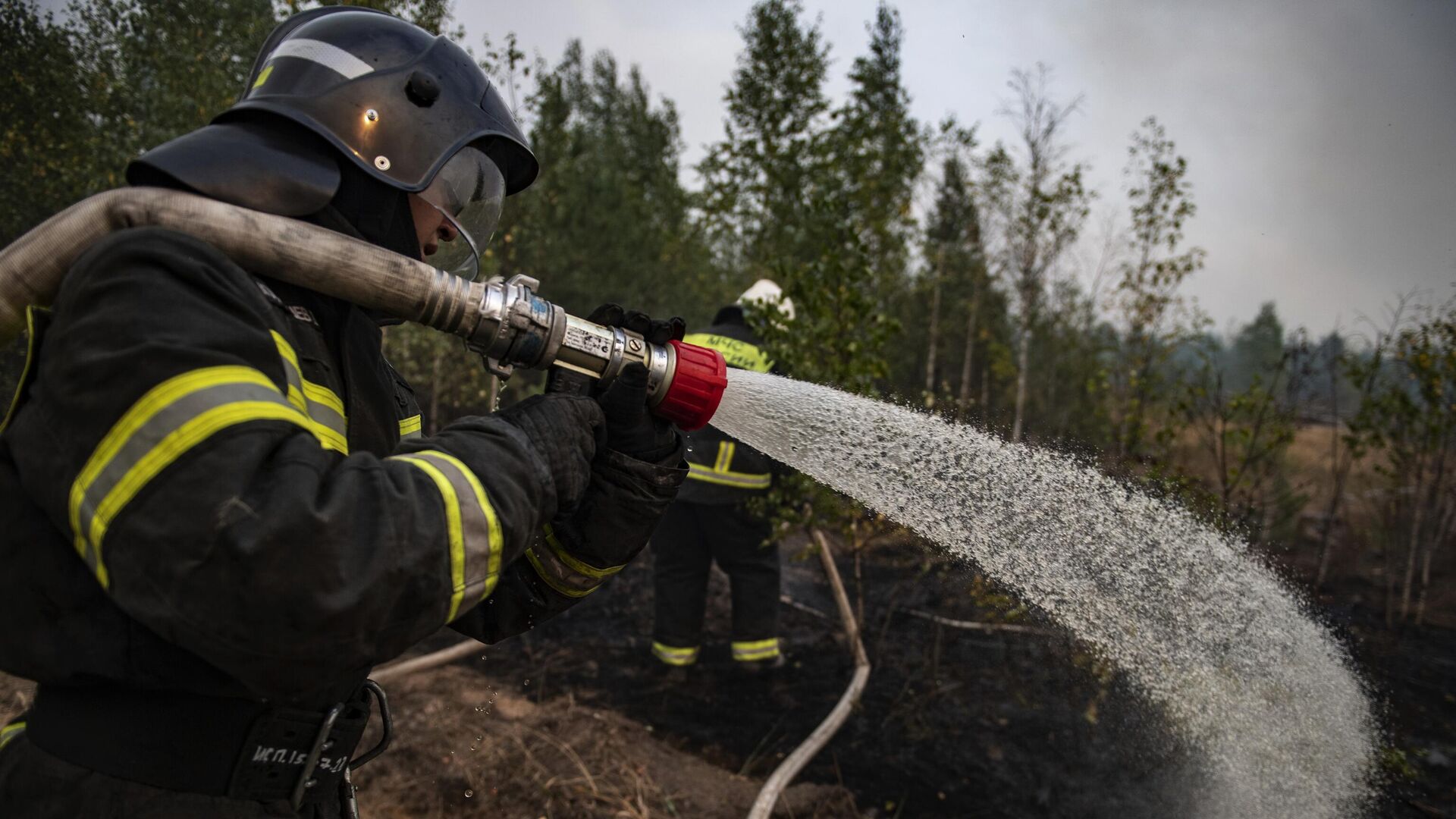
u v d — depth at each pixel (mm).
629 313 1253
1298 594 2482
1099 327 8953
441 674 3594
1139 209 7113
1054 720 3793
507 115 1323
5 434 913
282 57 1143
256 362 887
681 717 3719
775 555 4035
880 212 6418
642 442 1229
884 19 7145
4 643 939
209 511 784
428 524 883
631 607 4867
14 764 1003
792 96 6000
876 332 3844
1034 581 1793
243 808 1017
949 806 3207
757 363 3834
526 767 2941
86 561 859
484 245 1394
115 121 4375
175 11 4633
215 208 954
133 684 942
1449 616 6203
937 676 4195
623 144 10023
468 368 6258
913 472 1628
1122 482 1899
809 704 3936
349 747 1141
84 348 834
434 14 4484
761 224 6160
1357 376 5922
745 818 2910
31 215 3938
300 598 798
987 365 9648
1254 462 5754
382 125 1121
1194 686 2271
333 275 1017
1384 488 6520
